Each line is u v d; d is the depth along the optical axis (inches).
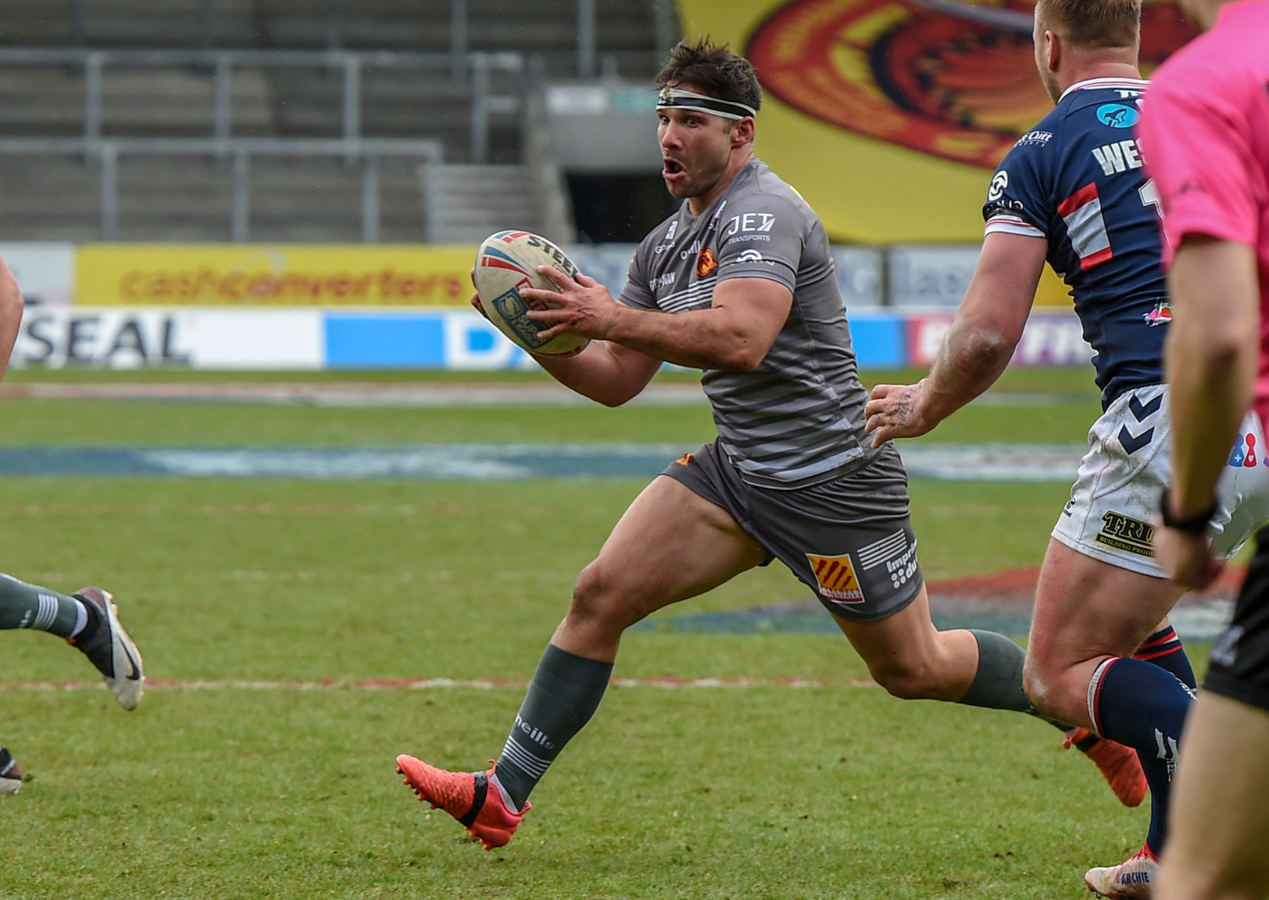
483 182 3757.4
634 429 2138.3
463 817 509.4
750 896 486.9
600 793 610.5
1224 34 271.0
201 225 3666.3
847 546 525.3
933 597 1077.1
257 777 621.6
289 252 2982.3
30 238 3577.8
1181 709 421.4
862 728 724.0
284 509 1438.2
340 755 658.8
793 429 519.5
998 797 611.2
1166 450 419.2
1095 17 445.1
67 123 3789.4
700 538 529.7
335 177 3752.5
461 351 2940.5
